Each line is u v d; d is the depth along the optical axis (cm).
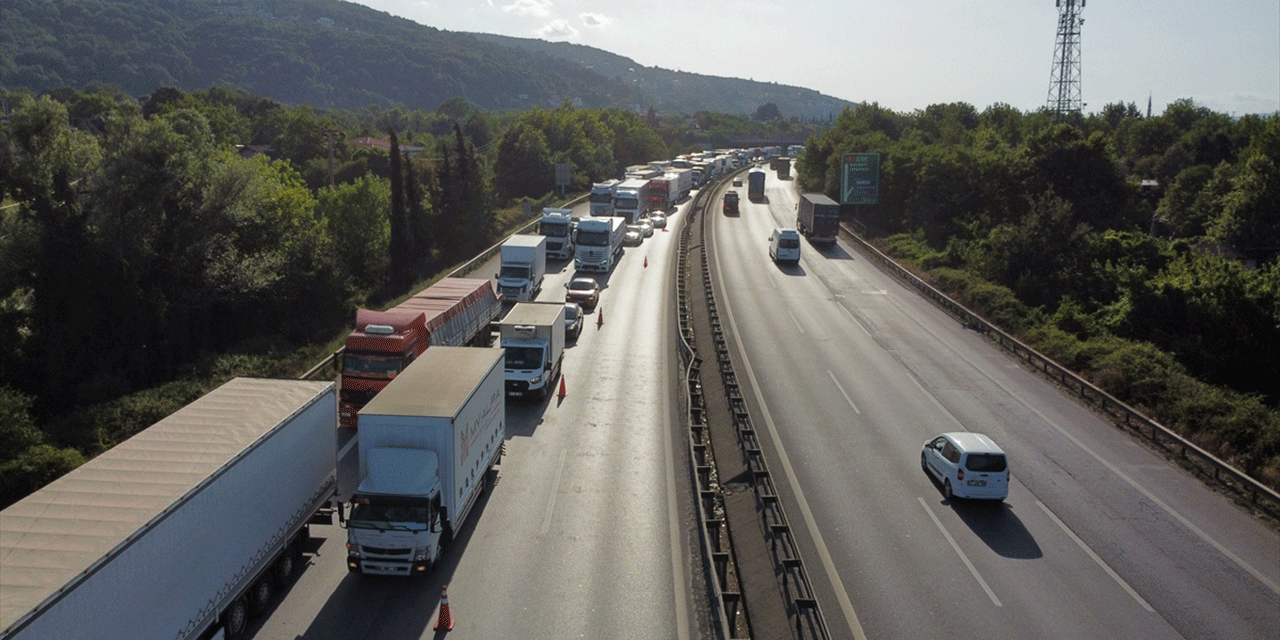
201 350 4500
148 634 1416
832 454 2920
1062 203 6009
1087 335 4625
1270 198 6456
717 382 3631
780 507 2280
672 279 6178
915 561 2173
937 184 8144
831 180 10306
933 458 2691
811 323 4888
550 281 6012
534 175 11212
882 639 1814
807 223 7938
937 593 2014
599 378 3816
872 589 2023
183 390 3488
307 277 5106
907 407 3453
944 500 2566
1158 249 5581
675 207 10288
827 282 6128
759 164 18112
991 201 7725
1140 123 12775
